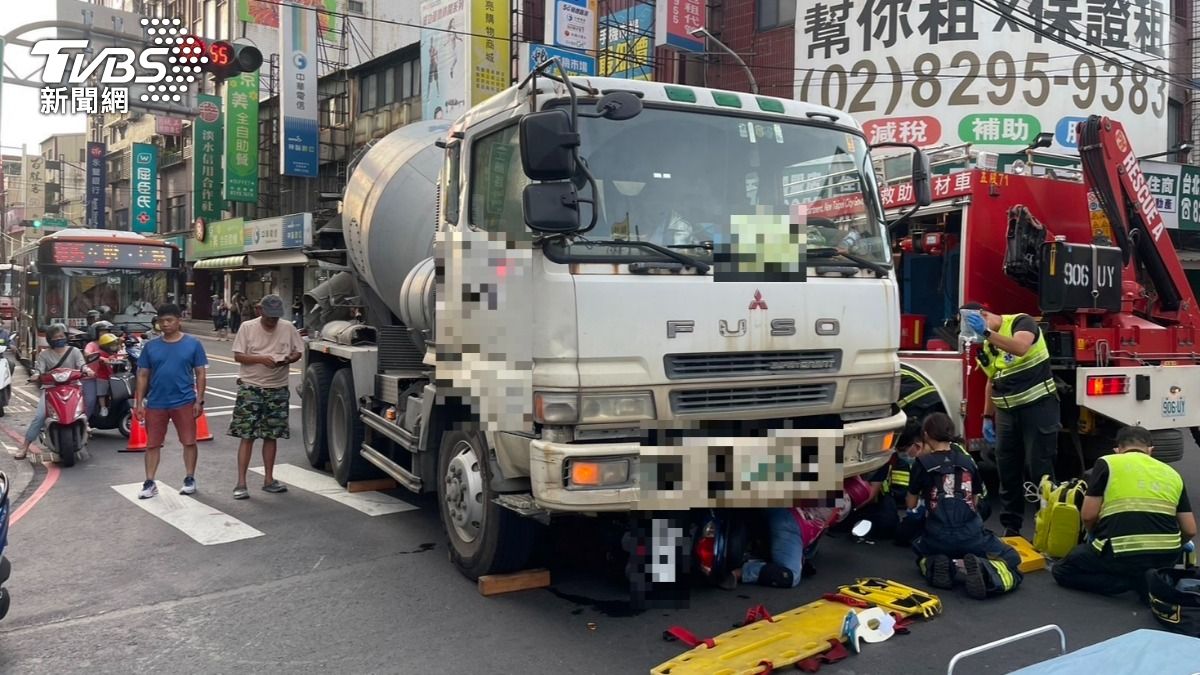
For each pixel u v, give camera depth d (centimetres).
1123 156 742
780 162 501
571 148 424
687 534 509
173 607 519
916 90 1677
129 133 4959
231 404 1476
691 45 2008
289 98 3077
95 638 473
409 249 729
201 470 921
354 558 608
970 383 699
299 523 701
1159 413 725
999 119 1636
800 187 503
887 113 1703
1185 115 1977
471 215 526
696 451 452
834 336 490
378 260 771
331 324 919
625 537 508
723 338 457
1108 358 709
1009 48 1627
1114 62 1554
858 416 510
